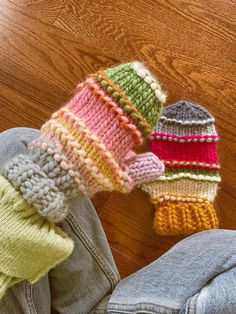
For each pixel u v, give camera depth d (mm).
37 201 561
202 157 953
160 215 937
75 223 808
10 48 981
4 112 970
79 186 592
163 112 957
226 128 971
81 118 612
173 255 771
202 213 934
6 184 568
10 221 567
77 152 587
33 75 975
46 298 770
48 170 580
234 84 976
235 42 981
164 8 987
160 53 979
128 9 988
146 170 643
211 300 575
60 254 604
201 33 984
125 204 955
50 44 980
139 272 796
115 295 755
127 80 628
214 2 985
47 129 611
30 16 986
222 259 666
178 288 660
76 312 803
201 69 979
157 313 636
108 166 600
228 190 964
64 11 987
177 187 949
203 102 974
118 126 612
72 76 974
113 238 951
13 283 620
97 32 985
